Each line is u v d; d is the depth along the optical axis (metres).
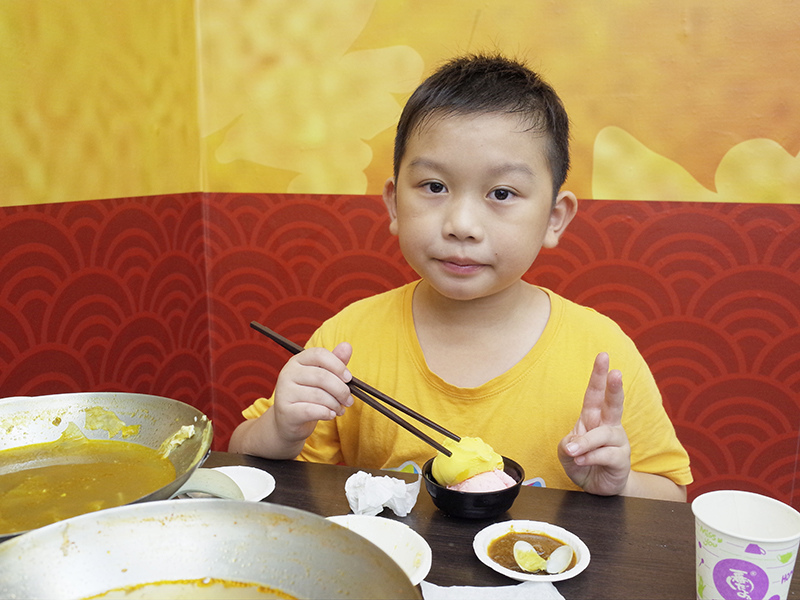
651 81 1.99
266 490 0.95
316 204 2.35
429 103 1.08
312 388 1.05
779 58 1.90
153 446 0.90
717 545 0.68
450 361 1.28
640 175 2.04
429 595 0.70
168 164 2.27
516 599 0.69
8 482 0.82
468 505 0.85
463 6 2.11
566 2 2.02
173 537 0.63
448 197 1.08
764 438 2.07
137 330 2.17
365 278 2.34
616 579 0.75
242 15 2.32
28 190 1.76
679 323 2.08
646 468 1.20
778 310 2.00
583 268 2.13
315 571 0.60
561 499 0.94
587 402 0.97
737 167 1.97
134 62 2.08
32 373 1.82
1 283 1.71
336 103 2.28
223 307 2.53
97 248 1.99
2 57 1.66
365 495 0.88
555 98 1.17
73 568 0.60
